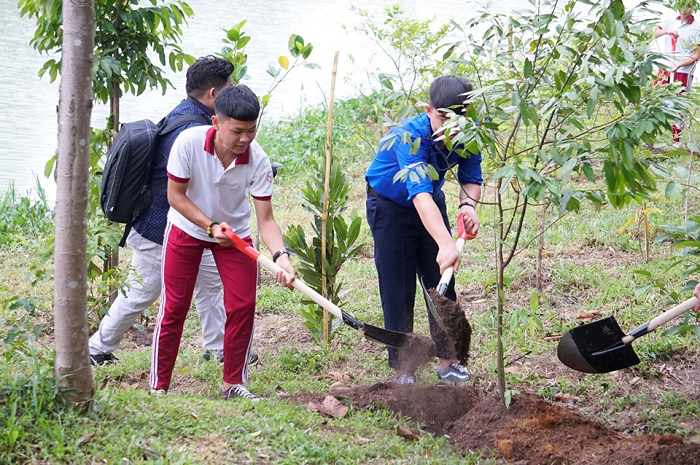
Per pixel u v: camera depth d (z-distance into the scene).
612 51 3.46
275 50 18.64
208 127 4.28
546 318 5.81
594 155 3.85
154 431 3.30
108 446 3.08
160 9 6.12
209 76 4.90
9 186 9.77
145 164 4.79
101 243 5.54
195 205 4.34
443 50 10.64
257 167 4.41
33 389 3.25
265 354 5.57
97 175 6.01
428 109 4.39
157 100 14.18
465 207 4.54
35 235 8.72
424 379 4.39
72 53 3.17
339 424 3.94
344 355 5.41
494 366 5.06
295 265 7.30
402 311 4.81
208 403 3.85
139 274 4.86
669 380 4.84
